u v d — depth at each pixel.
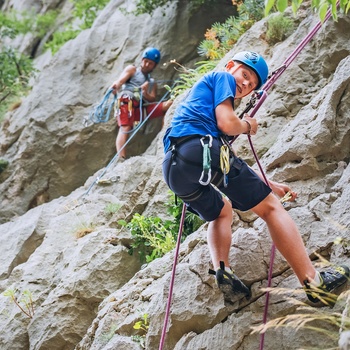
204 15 10.68
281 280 4.99
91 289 6.83
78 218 7.99
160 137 8.19
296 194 5.34
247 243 5.18
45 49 14.25
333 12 4.42
